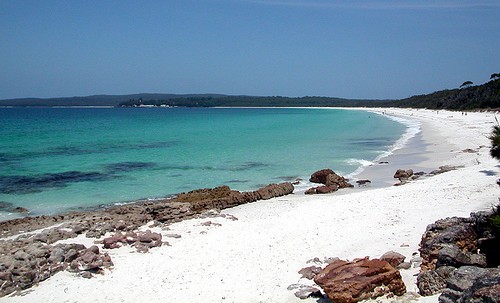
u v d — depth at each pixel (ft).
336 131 230.27
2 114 469.57
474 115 296.71
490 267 33.42
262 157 128.67
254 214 66.90
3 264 41.47
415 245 45.55
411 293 33.73
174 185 90.17
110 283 40.81
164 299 37.47
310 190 82.94
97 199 78.38
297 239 51.72
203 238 53.62
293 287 38.24
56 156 128.36
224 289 38.91
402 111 501.56
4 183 89.97
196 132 223.92
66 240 52.75
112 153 136.56
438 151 132.16
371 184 89.71
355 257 44.01
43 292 39.29
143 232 55.57
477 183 73.41
